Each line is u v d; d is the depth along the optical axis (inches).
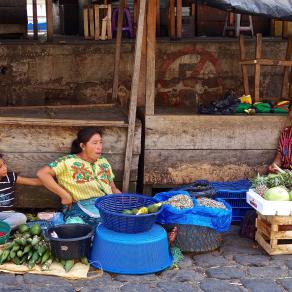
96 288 146.4
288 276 155.9
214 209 168.6
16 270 153.2
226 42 272.4
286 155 199.5
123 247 154.4
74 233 161.9
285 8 178.5
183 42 269.4
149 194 201.6
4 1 298.4
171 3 271.6
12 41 267.3
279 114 205.8
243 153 201.3
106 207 170.7
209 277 154.9
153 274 155.8
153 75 191.8
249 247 176.4
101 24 279.0
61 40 275.3
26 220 181.5
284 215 165.0
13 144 188.9
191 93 274.8
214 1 174.9
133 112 188.2
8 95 265.1
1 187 178.2
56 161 177.2
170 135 196.5
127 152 190.7
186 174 200.1
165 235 160.4
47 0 264.7
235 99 208.1
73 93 268.8
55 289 145.1
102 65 267.6
